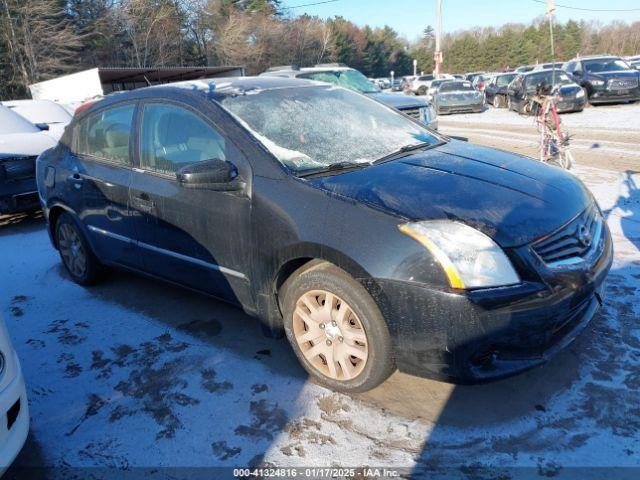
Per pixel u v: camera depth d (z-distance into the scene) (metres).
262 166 2.94
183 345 3.44
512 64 85.38
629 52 83.81
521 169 3.12
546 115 7.90
